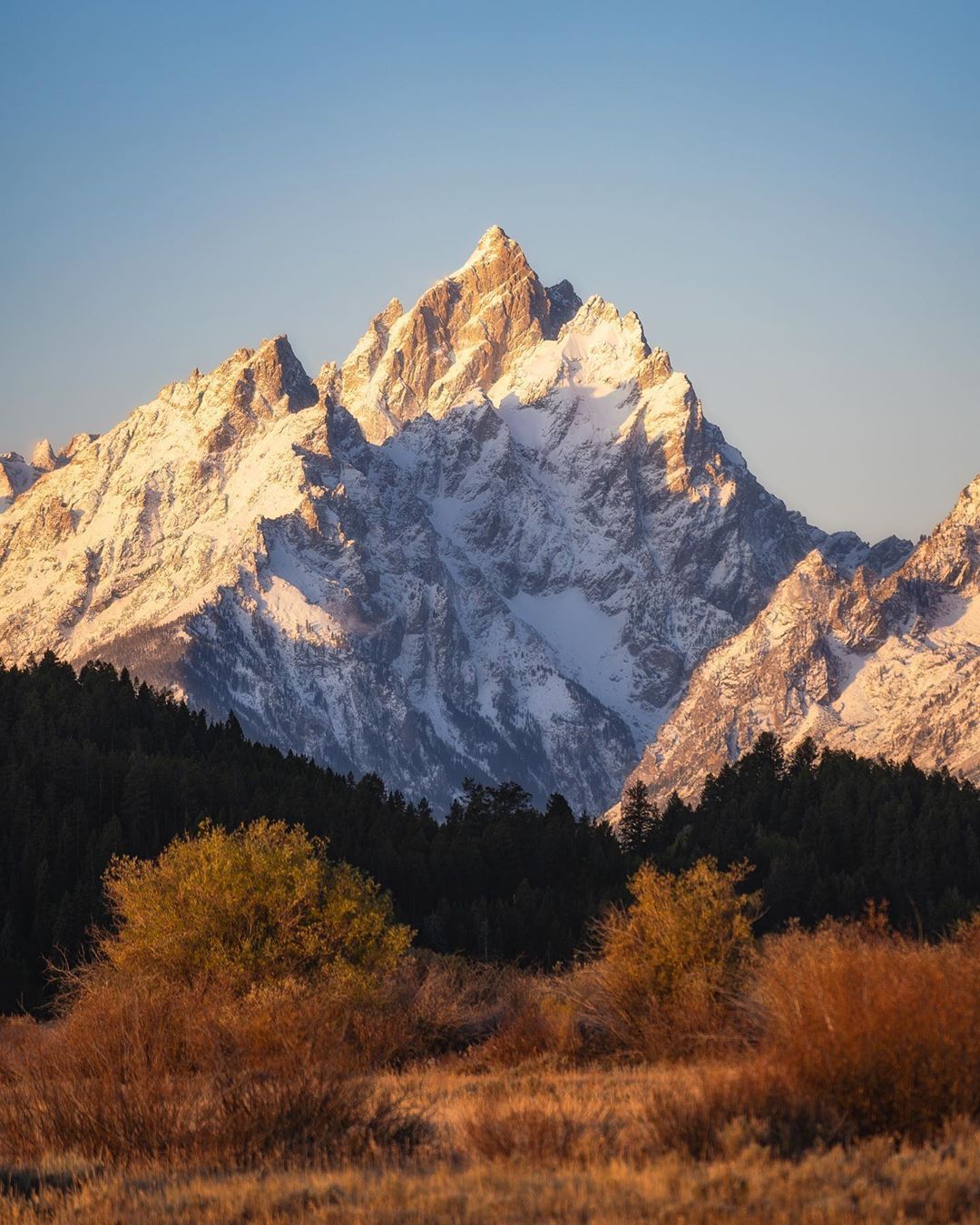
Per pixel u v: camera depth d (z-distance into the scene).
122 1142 77.56
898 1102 70.38
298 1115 77.75
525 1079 101.62
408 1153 75.50
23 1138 80.25
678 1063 108.12
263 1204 61.78
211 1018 108.94
